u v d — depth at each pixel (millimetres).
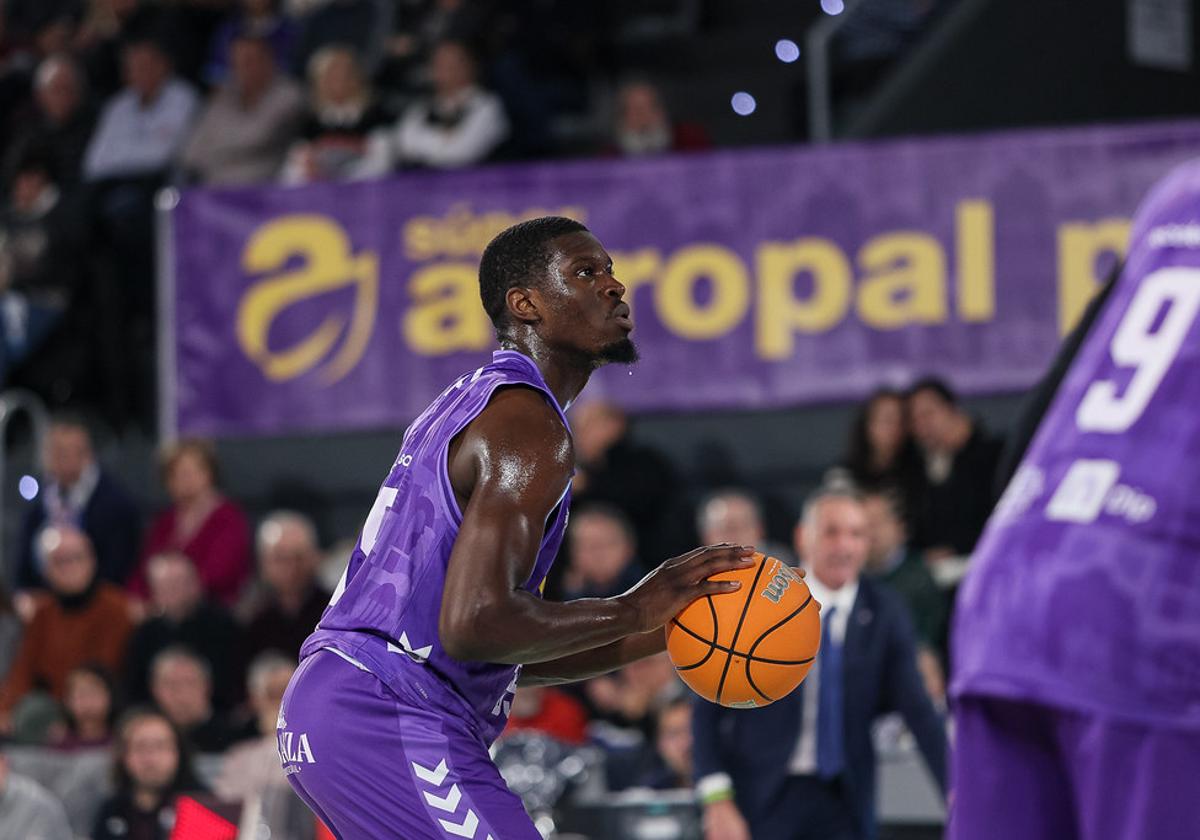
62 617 24109
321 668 9328
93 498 26500
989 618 7449
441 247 28094
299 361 28422
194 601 23594
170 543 25922
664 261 27531
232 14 36875
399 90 34094
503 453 8945
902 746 18938
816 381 27078
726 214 27391
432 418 9484
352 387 28250
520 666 10023
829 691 16266
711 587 9492
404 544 9273
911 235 26859
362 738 9141
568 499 9422
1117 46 29109
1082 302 26328
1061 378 8039
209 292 28688
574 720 20125
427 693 9211
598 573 22328
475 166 28141
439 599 9195
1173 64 29469
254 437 29203
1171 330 7449
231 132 30984
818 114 30312
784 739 16297
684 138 30266
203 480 26031
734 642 9492
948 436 23547
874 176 26984
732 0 37000
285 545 23516
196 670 21453
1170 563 7090
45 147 33531
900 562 21234
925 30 31547
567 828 17828
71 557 24062
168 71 32781
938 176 26781
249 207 28641
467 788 9180
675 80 35031
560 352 9609
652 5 37125
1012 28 29109
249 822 16578
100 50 35969
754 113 34281
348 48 34406
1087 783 7094
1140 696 7012
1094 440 7461
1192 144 26062
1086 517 7305
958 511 23141
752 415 27656
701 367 27391
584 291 9555
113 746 19531
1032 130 26516
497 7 33625
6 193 34812
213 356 28625
